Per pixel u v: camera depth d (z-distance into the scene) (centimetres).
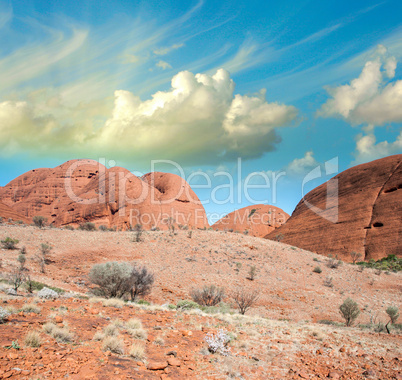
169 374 603
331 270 4184
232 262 3938
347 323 2125
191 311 1334
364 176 9488
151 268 3438
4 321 705
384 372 762
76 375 505
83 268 3219
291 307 2898
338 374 740
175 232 5028
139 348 665
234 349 851
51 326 684
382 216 7700
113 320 923
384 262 5888
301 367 776
